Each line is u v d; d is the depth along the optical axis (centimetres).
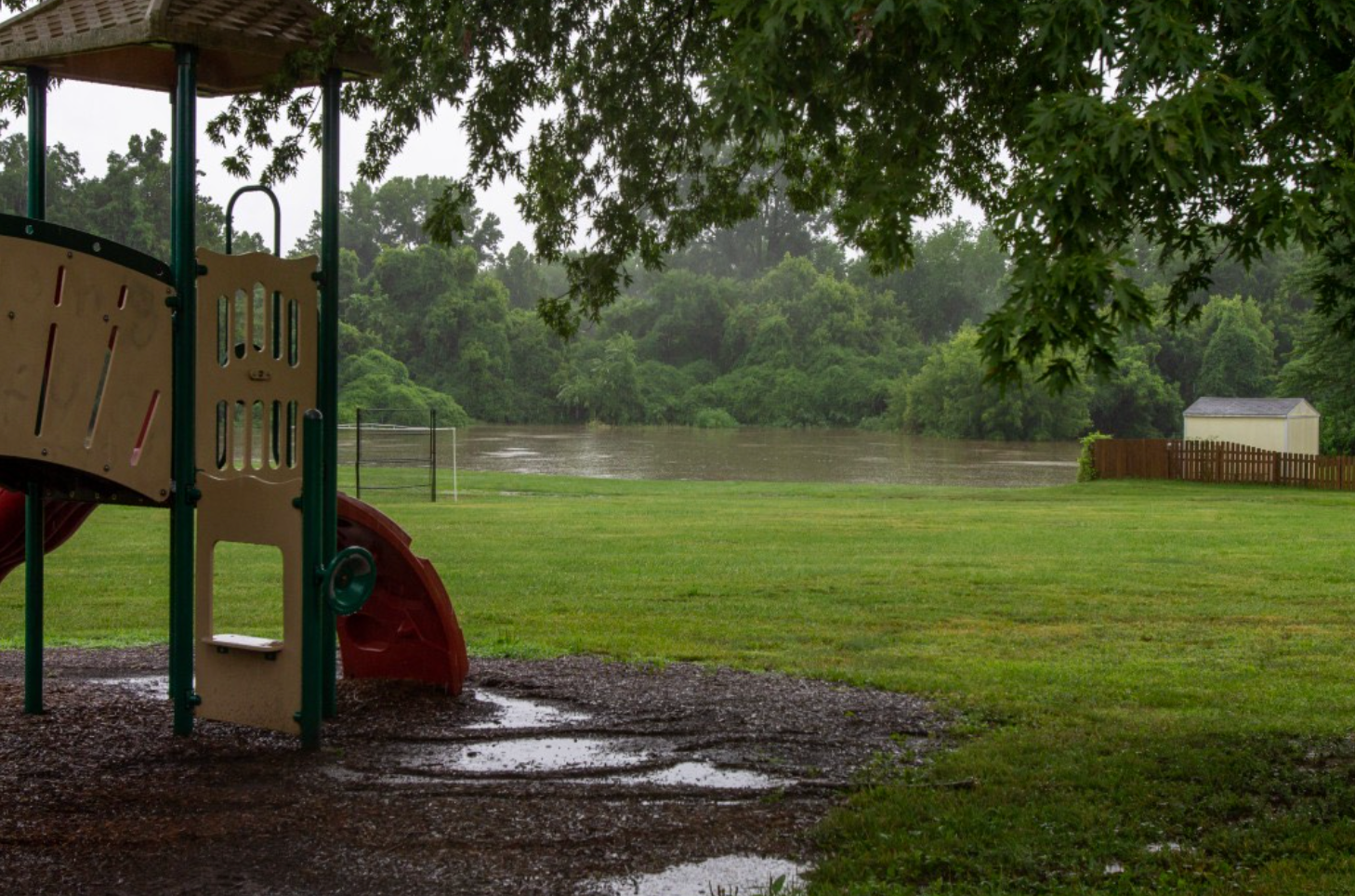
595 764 581
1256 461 3491
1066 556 1523
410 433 7231
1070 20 423
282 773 559
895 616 1047
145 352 563
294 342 623
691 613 1055
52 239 527
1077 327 396
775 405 10106
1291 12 424
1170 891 411
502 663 820
